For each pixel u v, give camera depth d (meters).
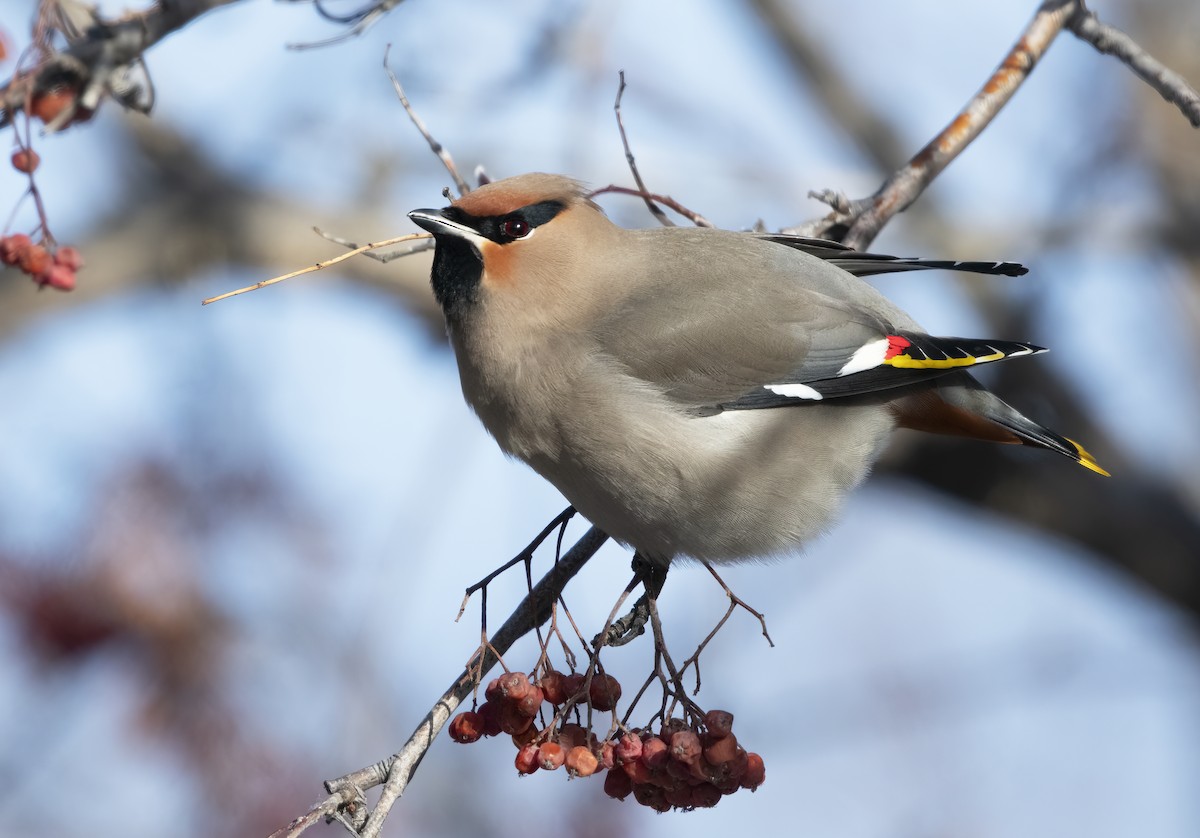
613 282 9.80
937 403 10.22
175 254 15.99
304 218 16.12
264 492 12.41
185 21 8.00
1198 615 16.03
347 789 7.59
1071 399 16.05
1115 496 15.80
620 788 8.19
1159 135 16.34
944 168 10.26
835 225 10.62
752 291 9.85
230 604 12.27
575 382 9.56
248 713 12.10
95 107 7.84
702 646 8.06
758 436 9.67
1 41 7.98
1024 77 10.12
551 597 8.44
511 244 9.69
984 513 16.06
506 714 7.97
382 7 9.12
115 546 12.08
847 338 9.88
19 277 15.98
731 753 7.79
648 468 9.55
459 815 13.12
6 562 12.01
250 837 11.99
